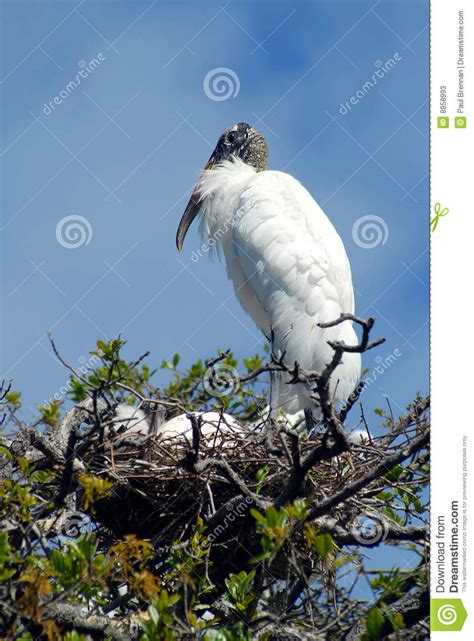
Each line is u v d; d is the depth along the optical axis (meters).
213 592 8.34
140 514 8.38
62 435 8.66
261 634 7.23
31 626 7.01
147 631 6.36
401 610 7.37
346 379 11.06
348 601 7.80
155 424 9.40
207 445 8.58
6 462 8.00
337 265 11.48
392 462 7.04
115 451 8.33
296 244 11.38
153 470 8.15
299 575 7.79
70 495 8.15
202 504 8.05
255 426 9.38
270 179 12.12
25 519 7.09
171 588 7.64
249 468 8.37
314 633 7.46
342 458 8.45
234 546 8.27
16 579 6.91
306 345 11.00
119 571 7.14
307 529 6.83
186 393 10.55
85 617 7.05
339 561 7.58
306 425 10.39
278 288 11.28
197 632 6.70
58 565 6.47
